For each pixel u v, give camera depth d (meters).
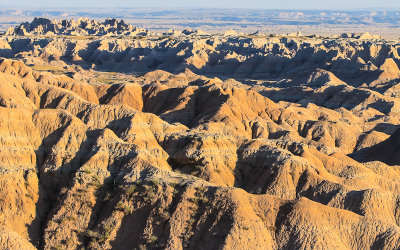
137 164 117.75
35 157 125.06
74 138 126.25
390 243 103.38
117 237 105.69
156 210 106.50
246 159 134.25
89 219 110.12
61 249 105.94
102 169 118.69
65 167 121.44
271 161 130.12
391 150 172.75
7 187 115.31
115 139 125.69
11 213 112.31
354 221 106.06
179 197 107.06
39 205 115.94
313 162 136.00
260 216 104.38
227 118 195.75
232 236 99.75
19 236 98.94
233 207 103.44
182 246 101.50
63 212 111.69
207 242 100.94
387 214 116.06
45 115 132.00
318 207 105.94
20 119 128.38
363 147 197.88
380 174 140.75
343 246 102.38
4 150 121.31
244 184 130.50
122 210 108.44
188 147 133.12
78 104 180.38
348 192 120.31
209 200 105.81
